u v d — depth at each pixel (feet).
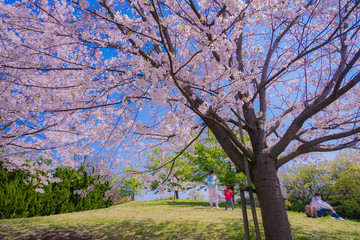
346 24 16.34
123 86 15.78
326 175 58.23
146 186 17.92
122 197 58.29
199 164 48.62
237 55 17.65
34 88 15.60
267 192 13.75
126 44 14.02
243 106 17.21
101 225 22.86
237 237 17.24
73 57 15.51
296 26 18.78
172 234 19.15
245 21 12.04
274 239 13.01
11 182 28.02
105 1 13.25
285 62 17.88
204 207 35.35
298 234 18.24
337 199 50.78
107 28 12.38
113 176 17.25
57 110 13.20
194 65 13.94
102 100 16.24
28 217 28.86
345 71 11.69
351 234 18.52
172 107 14.99
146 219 25.32
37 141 21.49
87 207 36.73
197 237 18.06
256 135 15.75
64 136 20.63
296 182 60.29
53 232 20.38
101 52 14.08
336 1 14.03
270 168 14.20
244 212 14.14
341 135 13.39
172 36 16.69
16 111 14.05
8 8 12.71
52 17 12.84
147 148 18.93
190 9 15.26
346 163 56.44
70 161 21.33
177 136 17.16
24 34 15.39
